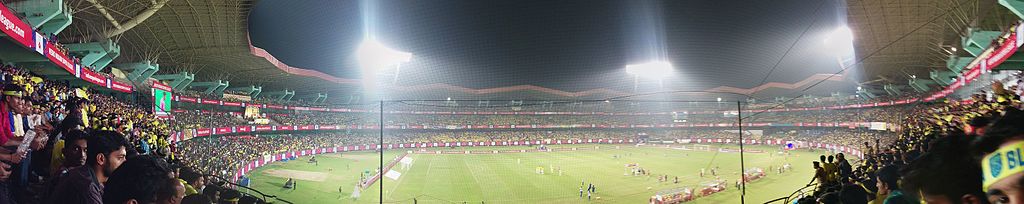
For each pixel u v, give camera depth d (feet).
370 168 194.18
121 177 12.28
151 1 107.34
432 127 313.94
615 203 131.85
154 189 12.33
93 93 88.89
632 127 358.02
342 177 167.94
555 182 168.76
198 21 133.69
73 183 13.20
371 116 308.60
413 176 179.01
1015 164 5.44
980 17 110.22
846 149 234.79
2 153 16.19
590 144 342.23
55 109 47.21
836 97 296.71
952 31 130.31
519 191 150.71
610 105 371.97
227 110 216.33
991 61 77.30
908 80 213.46
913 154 42.98
